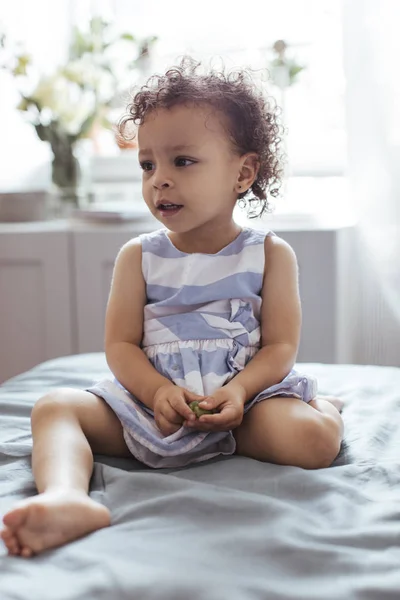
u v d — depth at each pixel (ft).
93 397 3.25
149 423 3.28
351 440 3.34
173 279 3.72
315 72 6.89
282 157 4.66
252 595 2.01
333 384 4.28
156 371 3.45
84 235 6.43
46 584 2.08
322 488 2.75
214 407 3.12
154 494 2.74
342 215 6.72
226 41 6.90
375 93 6.11
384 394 4.07
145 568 2.13
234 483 2.84
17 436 3.40
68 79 7.18
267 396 3.30
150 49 7.08
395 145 6.13
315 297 6.06
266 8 6.82
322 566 2.18
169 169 3.48
